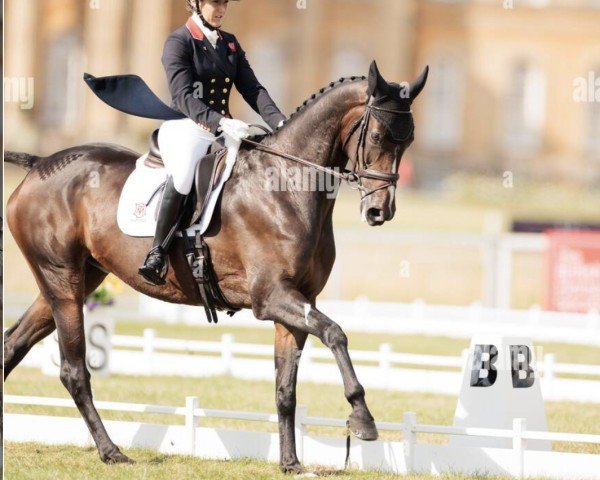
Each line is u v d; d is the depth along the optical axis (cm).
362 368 1527
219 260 874
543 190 5162
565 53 6581
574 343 2056
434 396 1439
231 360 1592
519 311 2234
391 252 3070
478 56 6556
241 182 870
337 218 3806
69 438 1024
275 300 836
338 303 2378
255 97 933
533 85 6594
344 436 1038
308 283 870
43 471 872
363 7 6344
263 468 907
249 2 6275
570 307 2253
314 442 962
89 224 931
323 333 810
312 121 870
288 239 842
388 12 6328
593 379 1634
